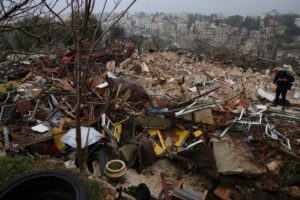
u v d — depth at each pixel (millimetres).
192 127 10867
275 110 13156
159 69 18984
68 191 4723
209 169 8984
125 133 10477
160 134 10633
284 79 13711
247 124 11359
